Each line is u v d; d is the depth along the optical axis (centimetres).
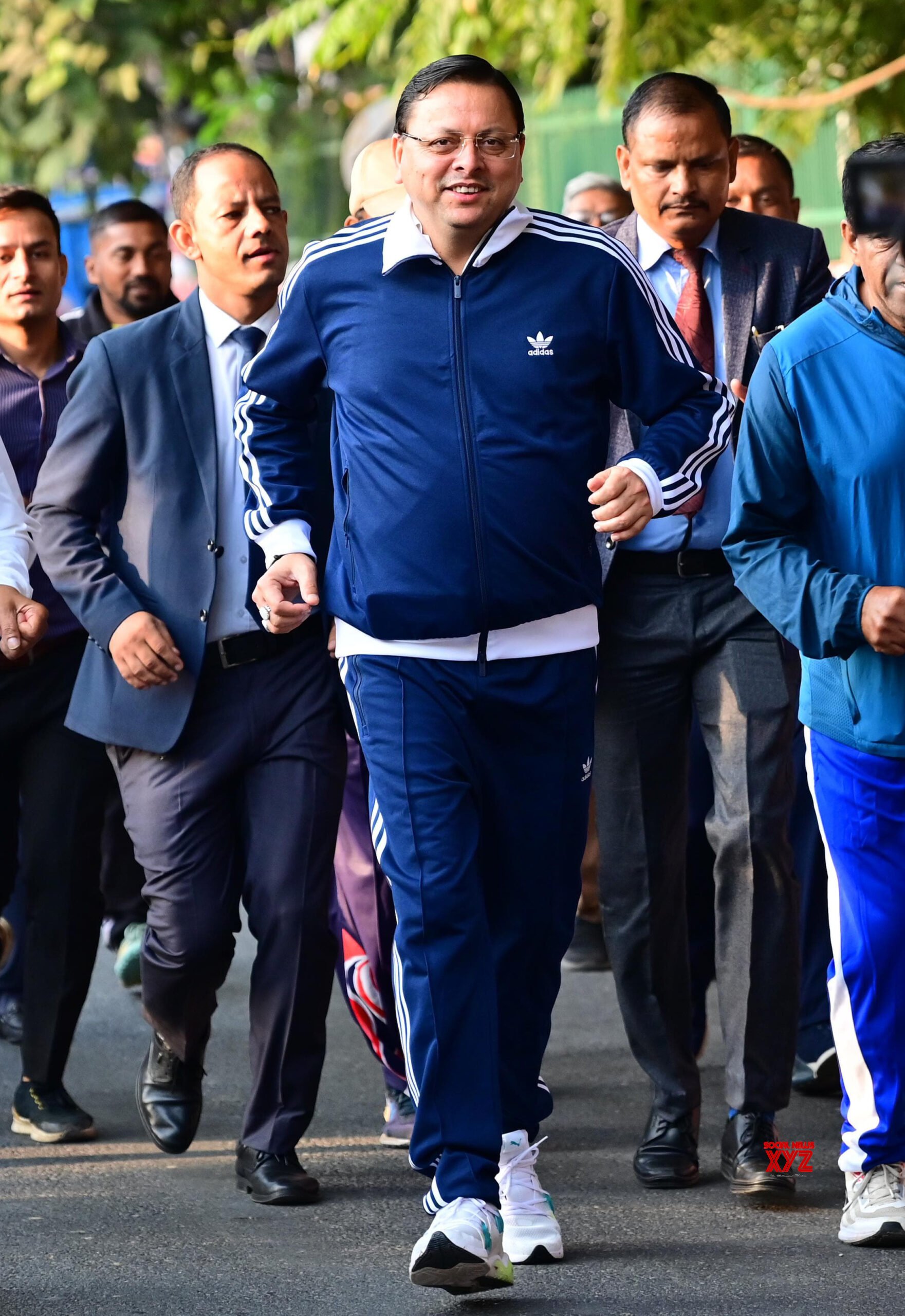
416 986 859
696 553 1009
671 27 2069
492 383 866
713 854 1206
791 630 888
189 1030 1054
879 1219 932
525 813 899
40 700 1127
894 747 902
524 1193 925
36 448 1189
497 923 916
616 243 895
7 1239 966
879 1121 936
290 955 1009
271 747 1017
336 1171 1084
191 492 1027
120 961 1498
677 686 1025
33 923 1138
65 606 1134
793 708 1012
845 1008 937
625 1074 1277
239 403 961
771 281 1035
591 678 909
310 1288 892
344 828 1114
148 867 1030
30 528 1077
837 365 893
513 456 865
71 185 3170
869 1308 858
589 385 886
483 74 858
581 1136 1140
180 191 1039
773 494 909
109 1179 1068
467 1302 872
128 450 1035
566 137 2700
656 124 1013
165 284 1570
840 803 923
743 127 2295
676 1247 942
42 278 1178
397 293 875
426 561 865
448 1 2067
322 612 1021
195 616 1014
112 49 2983
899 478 887
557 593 878
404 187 880
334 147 3164
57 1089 1152
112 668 1031
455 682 877
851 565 900
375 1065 1318
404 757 872
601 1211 999
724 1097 1214
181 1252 944
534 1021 925
